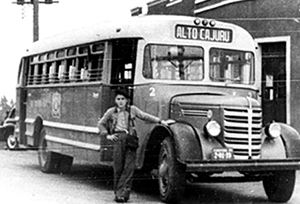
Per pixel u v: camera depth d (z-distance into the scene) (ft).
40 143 47.47
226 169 30.55
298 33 52.42
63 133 43.37
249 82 36.94
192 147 30.58
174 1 70.59
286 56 53.26
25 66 53.11
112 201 32.53
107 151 36.52
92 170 47.83
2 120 73.20
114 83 36.99
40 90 48.80
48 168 45.29
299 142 32.96
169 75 34.99
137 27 35.99
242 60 36.86
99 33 38.40
